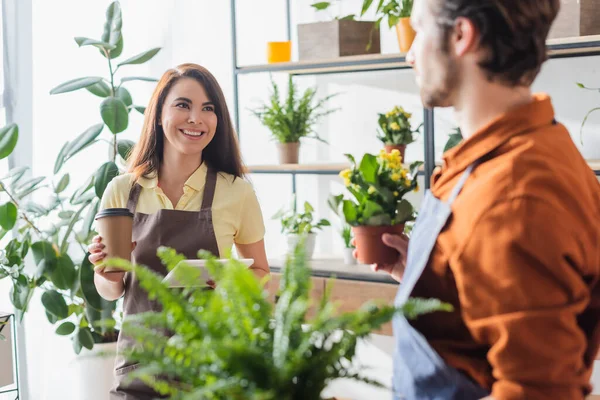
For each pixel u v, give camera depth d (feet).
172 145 7.63
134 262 7.41
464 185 3.73
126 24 13.75
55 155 13.21
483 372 3.65
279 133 11.56
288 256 3.20
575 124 10.62
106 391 11.50
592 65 10.41
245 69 11.84
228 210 7.78
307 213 11.75
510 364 3.32
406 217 4.98
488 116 3.80
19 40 12.98
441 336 3.82
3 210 11.43
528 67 3.69
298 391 2.91
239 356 2.77
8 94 12.93
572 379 3.32
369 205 4.93
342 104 12.41
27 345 13.08
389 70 11.89
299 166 11.24
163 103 7.75
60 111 13.23
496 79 3.71
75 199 11.75
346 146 12.42
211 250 7.51
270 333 3.01
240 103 13.38
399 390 3.97
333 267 11.08
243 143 13.43
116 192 7.78
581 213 3.45
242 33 13.30
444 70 3.84
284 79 12.92
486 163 3.68
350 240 11.18
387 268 5.08
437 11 3.77
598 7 9.05
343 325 3.00
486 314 3.46
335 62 10.82
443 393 3.72
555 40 9.12
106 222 6.27
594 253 3.53
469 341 3.72
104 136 13.55
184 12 13.70
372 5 11.86
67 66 13.24
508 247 3.35
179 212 7.51
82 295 11.50
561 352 3.27
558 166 3.50
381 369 11.81
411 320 3.87
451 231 3.64
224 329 2.98
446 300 3.75
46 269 11.43
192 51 13.70
